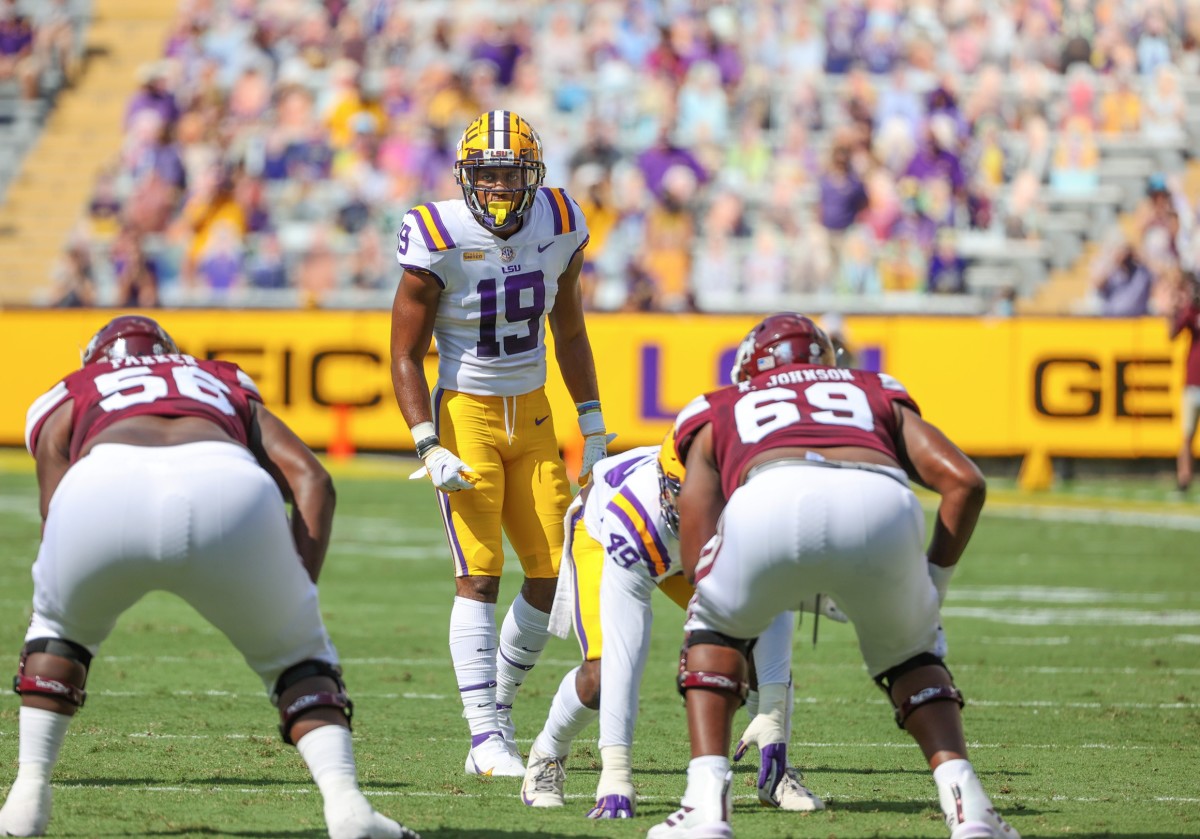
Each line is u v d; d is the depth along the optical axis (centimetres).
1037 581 3894
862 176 7031
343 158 7581
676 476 1497
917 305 6625
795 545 1320
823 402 1426
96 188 7662
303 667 1374
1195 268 6688
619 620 1634
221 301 7012
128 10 8944
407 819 1577
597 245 6825
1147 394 5597
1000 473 6116
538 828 1540
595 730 2231
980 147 7294
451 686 2541
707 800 1358
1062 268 7050
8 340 6009
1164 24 7800
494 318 1967
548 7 8225
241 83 7912
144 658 2758
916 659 1395
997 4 7869
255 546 1321
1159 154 7388
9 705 2264
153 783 1745
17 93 8506
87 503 1317
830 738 2150
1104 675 2675
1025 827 1555
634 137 7500
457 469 1908
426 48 7844
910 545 1332
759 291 6781
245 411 1465
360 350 5834
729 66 7662
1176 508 5331
